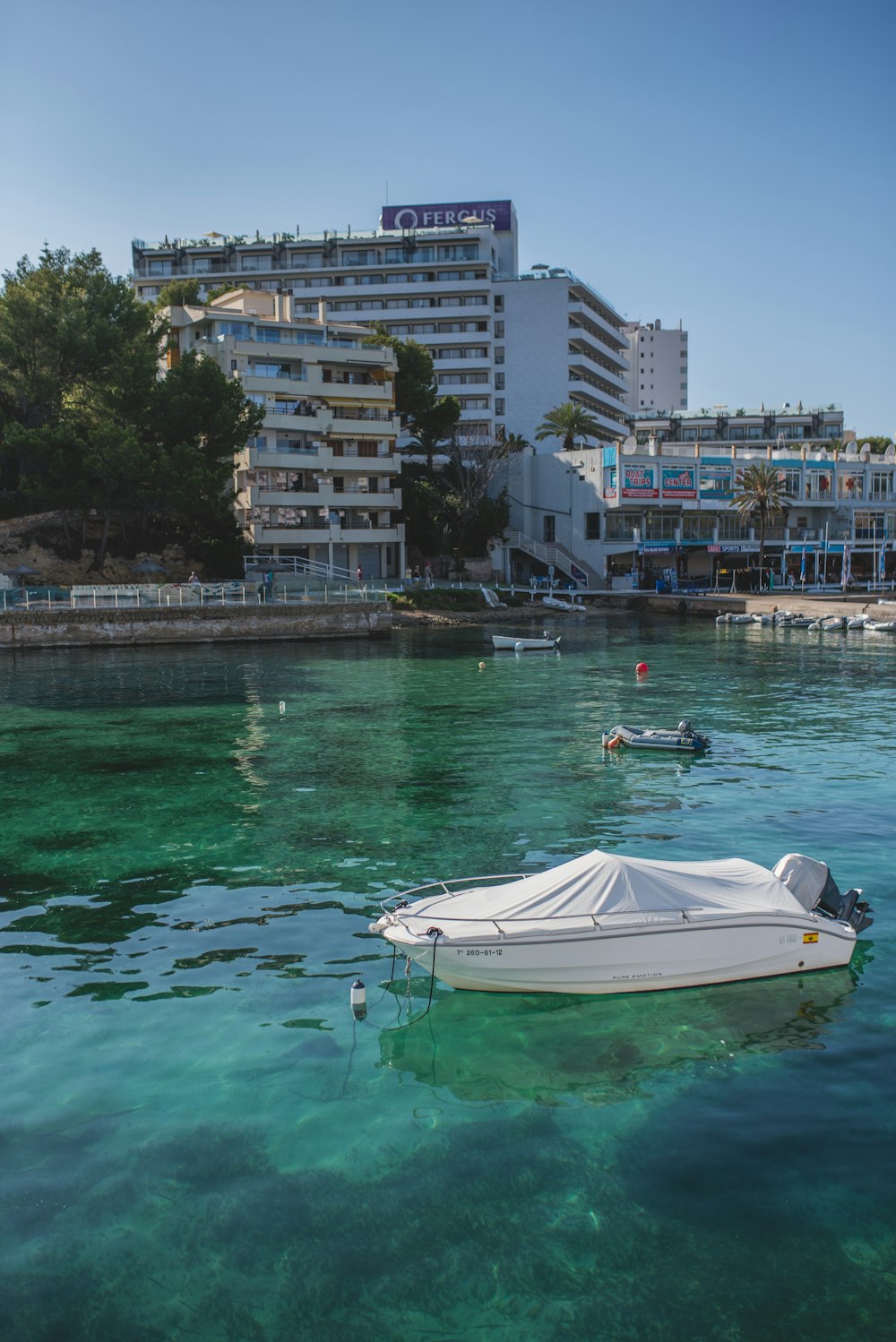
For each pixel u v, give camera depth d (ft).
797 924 49.62
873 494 371.56
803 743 106.52
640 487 323.98
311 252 409.28
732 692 143.95
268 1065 41.57
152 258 412.57
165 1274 30.12
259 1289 29.50
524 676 161.48
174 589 211.00
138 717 124.26
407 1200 33.24
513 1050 42.88
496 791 86.17
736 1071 41.14
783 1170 34.53
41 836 73.61
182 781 90.38
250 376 268.41
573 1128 37.17
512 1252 30.86
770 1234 31.50
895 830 73.00
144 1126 37.27
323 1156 35.55
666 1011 46.39
